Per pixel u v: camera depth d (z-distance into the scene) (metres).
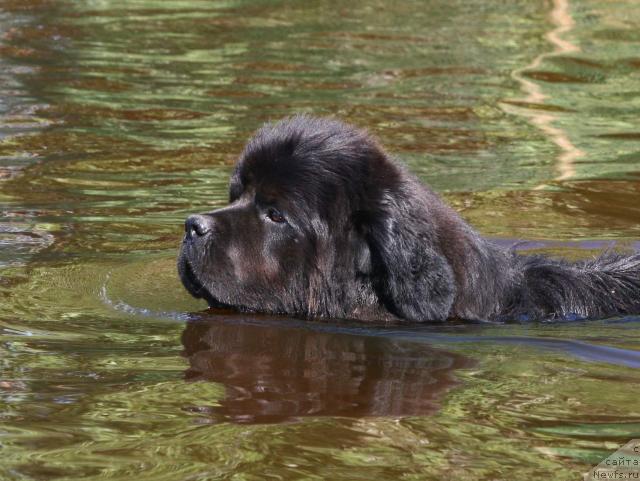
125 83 33.34
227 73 34.78
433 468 11.32
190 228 17.34
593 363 15.04
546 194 24.42
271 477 11.09
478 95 32.81
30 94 31.91
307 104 31.16
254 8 45.16
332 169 17.27
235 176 17.97
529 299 17.91
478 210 23.28
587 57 37.47
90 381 13.94
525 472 11.25
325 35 40.31
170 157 26.42
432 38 39.94
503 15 43.94
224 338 16.11
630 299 18.25
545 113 31.19
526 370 14.67
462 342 16.05
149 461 11.45
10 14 42.62
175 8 44.88
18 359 14.78
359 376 14.34
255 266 17.52
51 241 20.77
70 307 17.44
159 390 13.62
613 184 25.23
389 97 32.34
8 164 25.70
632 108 31.81
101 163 25.92
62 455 11.60
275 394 13.54
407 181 17.41
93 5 45.06
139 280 18.97
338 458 11.59
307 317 17.56
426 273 16.66
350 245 17.38
